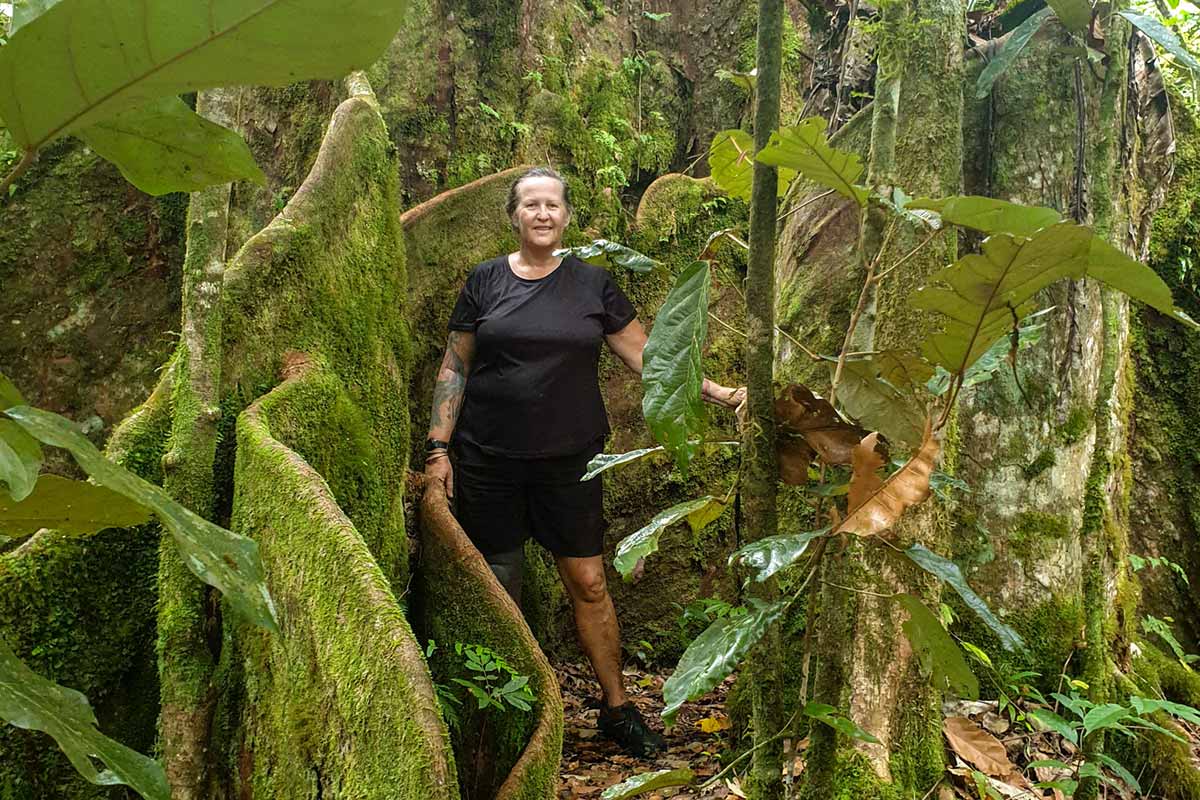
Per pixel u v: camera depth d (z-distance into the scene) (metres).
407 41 4.70
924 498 1.39
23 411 0.68
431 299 4.33
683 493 4.79
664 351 1.49
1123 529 3.65
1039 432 3.29
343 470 3.15
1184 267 4.38
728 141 2.19
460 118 4.81
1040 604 3.25
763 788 1.63
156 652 2.70
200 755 2.52
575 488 3.62
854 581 2.82
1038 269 1.26
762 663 1.65
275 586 2.42
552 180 3.63
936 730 2.83
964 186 3.37
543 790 2.37
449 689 2.98
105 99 0.69
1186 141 4.50
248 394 2.98
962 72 3.11
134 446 2.76
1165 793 3.10
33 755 2.52
